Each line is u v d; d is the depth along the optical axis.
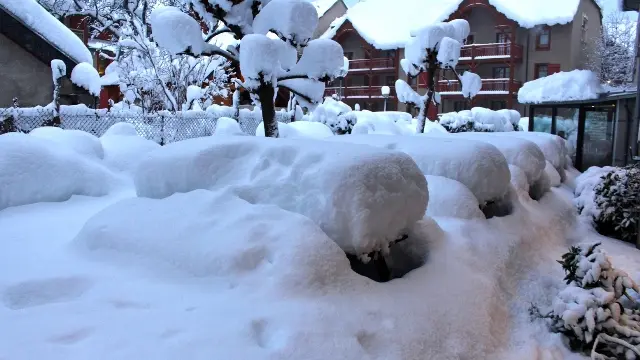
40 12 15.89
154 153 4.13
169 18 5.96
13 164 5.07
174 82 16.80
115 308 2.60
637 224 6.85
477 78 11.41
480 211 4.89
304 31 6.12
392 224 3.47
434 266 3.68
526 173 6.91
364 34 35.88
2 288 2.77
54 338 2.27
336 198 3.26
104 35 29.95
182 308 2.59
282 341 2.40
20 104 15.89
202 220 3.30
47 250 3.54
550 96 12.20
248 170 3.83
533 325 3.85
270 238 3.07
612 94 10.70
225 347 2.26
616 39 35.34
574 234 6.88
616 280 3.85
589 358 3.55
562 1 31.61
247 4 6.47
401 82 11.54
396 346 2.66
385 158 3.55
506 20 31.48
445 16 34.00
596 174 8.23
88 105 16.89
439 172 5.21
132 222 3.46
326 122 15.39
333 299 2.84
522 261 4.79
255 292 2.76
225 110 13.64
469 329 3.13
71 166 5.57
